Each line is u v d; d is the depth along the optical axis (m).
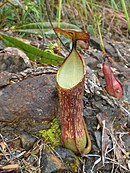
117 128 0.47
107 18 0.83
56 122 0.45
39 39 0.66
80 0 0.75
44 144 0.43
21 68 0.51
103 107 0.48
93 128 0.46
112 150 0.45
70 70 0.40
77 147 0.42
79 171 0.42
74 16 0.76
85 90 0.49
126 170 0.43
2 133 0.44
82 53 0.66
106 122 0.47
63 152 0.42
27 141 0.43
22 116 0.44
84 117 0.47
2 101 0.44
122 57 0.67
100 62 0.64
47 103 0.45
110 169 0.43
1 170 0.41
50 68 0.53
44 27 0.63
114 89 0.51
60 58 0.53
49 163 0.41
